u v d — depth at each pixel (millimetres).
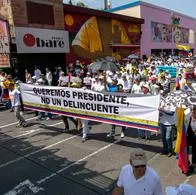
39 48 17688
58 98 8070
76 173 5789
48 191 5094
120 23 28141
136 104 6363
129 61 26641
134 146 7262
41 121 10336
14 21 16344
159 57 32594
